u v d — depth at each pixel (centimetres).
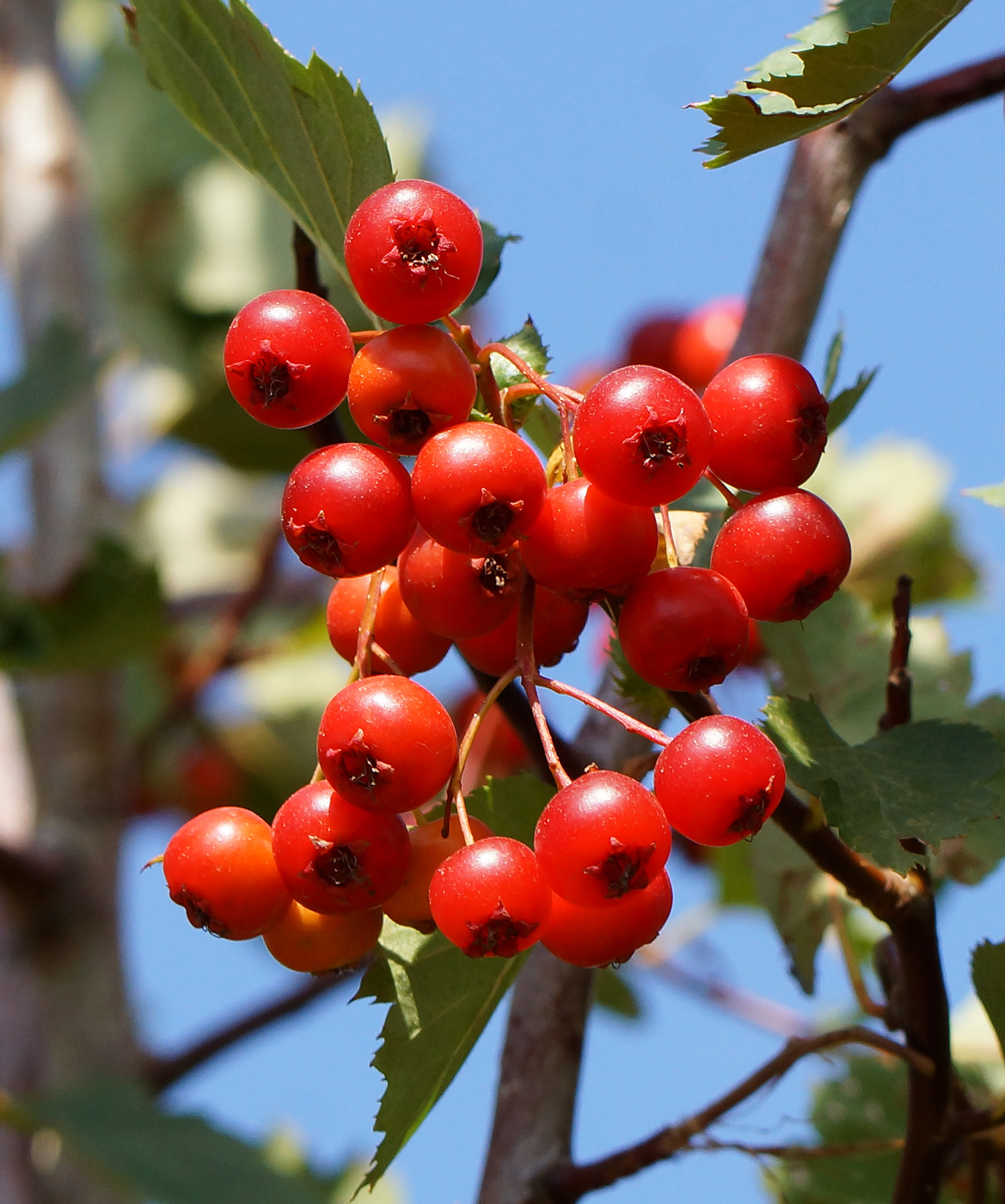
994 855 41
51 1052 45
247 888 35
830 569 35
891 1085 43
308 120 36
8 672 45
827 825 35
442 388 34
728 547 35
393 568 36
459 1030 36
